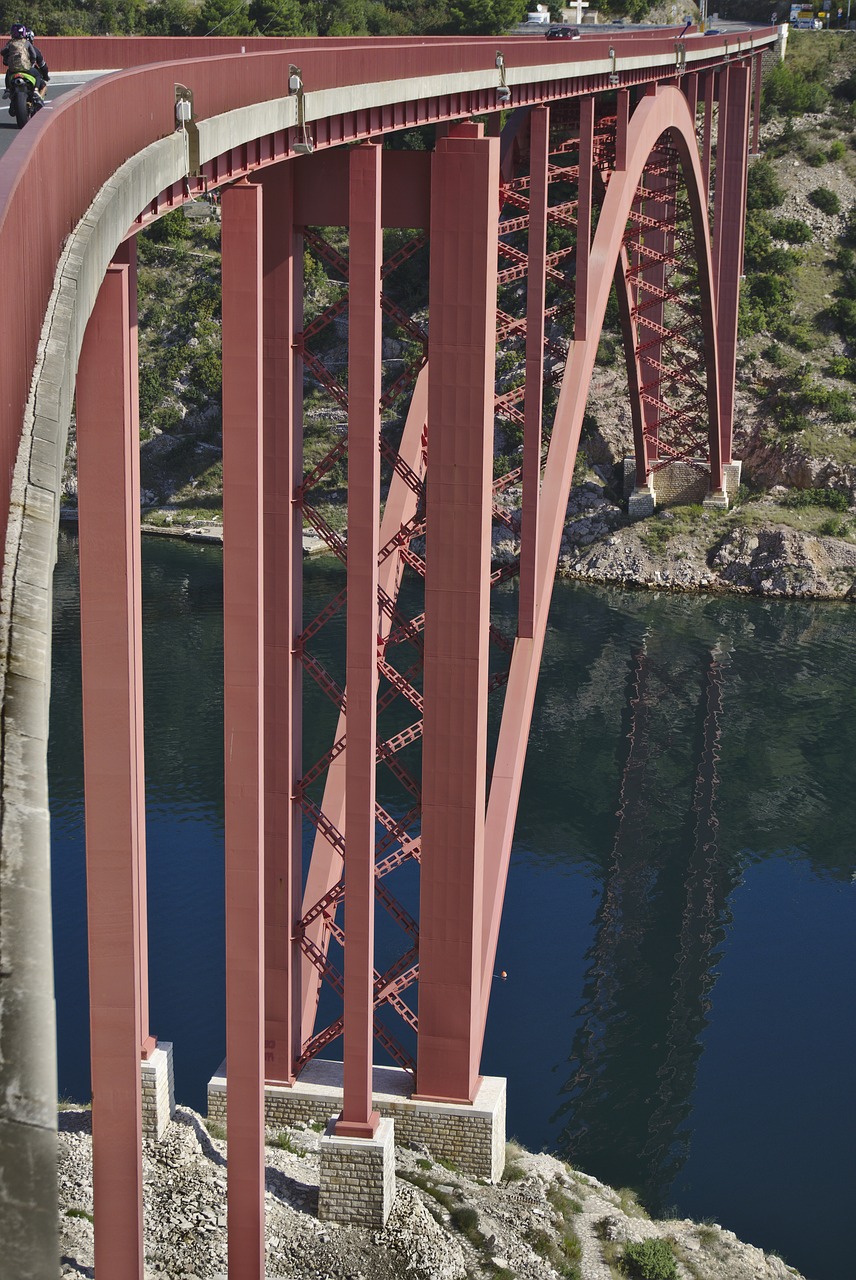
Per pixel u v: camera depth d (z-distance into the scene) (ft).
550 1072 121.29
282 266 79.97
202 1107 108.78
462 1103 92.27
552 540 114.93
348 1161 84.38
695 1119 116.06
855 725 201.36
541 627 113.60
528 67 100.78
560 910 149.28
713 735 196.54
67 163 34.50
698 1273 93.91
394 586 93.71
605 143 146.30
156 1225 81.51
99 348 48.37
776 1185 108.58
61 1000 125.08
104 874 54.08
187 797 166.30
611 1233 93.35
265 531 83.35
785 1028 129.39
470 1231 87.20
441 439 83.10
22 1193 12.23
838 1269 99.96
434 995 90.79
